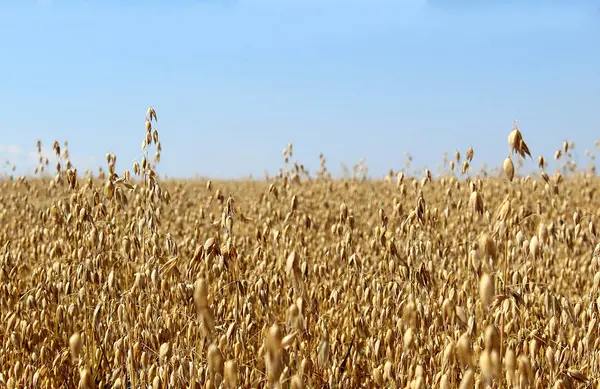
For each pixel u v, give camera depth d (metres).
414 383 4.04
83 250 6.35
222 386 4.27
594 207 12.83
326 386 5.03
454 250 7.65
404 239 7.18
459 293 5.41
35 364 5.73
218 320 5.36
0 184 13.94
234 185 22.17
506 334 4.86
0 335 6.30
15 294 6.59
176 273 6.02
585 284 7.44
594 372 4.59
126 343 5.23
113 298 5.75
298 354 4.82
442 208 10.51
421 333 5.00
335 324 6.35
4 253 7.51
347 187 14.30
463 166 6.09
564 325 5.02
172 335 5.27
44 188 11.57
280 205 10.35
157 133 6.20
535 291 5.59
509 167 3.88
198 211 11.54
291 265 3.81
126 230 6.97
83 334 5.75
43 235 8.48
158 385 4.53
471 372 3.39
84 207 6.34
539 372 4.57
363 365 5.79
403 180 6.69
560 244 8.73
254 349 5.38
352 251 7.00
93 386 4.09
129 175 6.37
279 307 6.26
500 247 5.28
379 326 5.59
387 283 6.20
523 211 6.67
